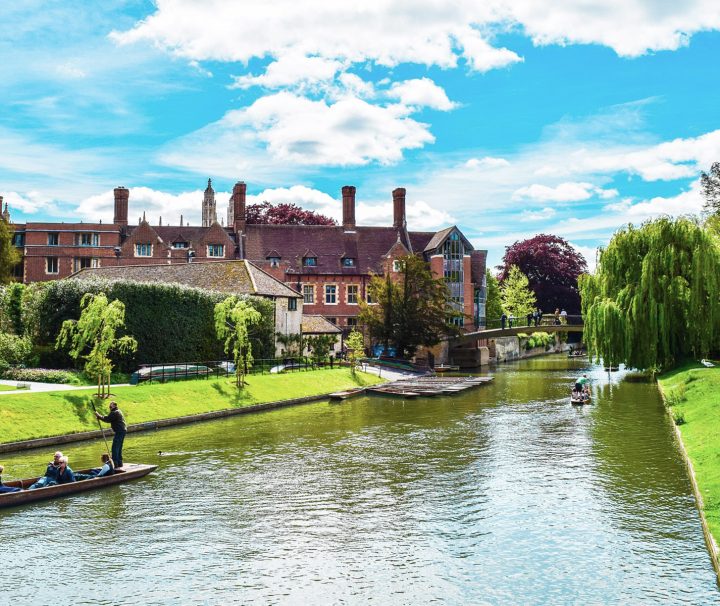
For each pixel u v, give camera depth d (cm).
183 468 2041
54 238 6731
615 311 3981
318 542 1405
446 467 2048
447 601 1127
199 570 1262
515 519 1540
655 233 3956
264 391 3603
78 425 2483
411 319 5900
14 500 1639
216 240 6875
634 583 1183
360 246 7481
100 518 1562
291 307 5331
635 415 3011
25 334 3734
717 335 3841
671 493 1709
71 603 1127
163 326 3838
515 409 3334
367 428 2767
